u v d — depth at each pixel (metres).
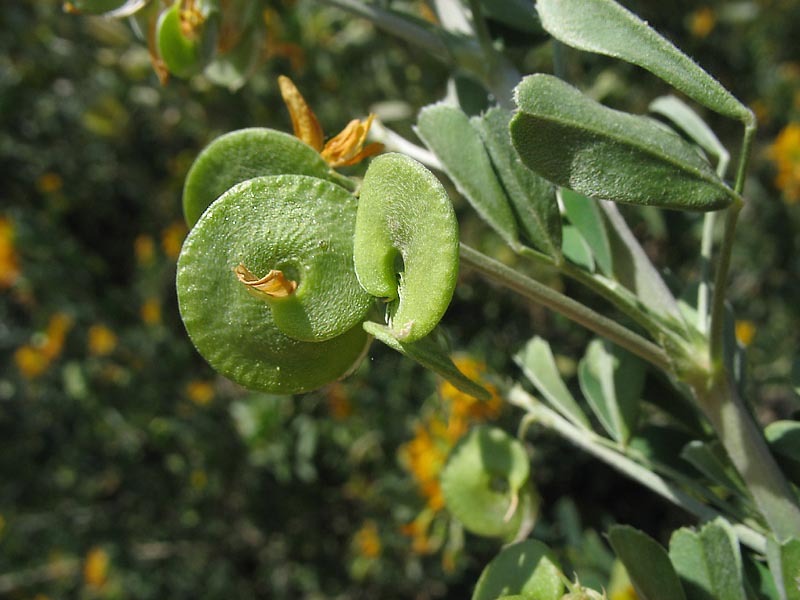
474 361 0.15
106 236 0.32
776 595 0.07
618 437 0.08
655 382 0.09
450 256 0.05
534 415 0.09
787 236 0.27
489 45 0.08
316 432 0.24
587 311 0.06
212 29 0.09
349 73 0.23
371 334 0.05
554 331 0.25
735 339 0.08
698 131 0.09
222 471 0.27
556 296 0.06
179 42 0.09
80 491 0.29
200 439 0.27
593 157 0.05
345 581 0.27
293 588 0.28
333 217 0.05
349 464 0.26
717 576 0.07
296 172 0.06
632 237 0.08
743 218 0.27
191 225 0.06
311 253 0.05
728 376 0.07
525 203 0.06
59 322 0.27
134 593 0.28
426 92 0.22
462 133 0.06
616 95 0.22
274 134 0.06
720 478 0.08
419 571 0.24
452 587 0.25
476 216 0.23
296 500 0.27
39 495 0.29
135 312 0.28
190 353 0.28
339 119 0.22
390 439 0.24
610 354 0.08
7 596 0.28
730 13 0.27
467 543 0.22
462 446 0.09
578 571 0.13
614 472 0.25
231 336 0.05
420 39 0.09
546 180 0.06
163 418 0.27
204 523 0.28
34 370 0.27
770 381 0.11
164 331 0.27
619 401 0.08
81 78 0.26
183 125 0.25
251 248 0.05
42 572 0.28
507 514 0.08
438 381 0.07
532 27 0.09
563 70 0.08
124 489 0.29
